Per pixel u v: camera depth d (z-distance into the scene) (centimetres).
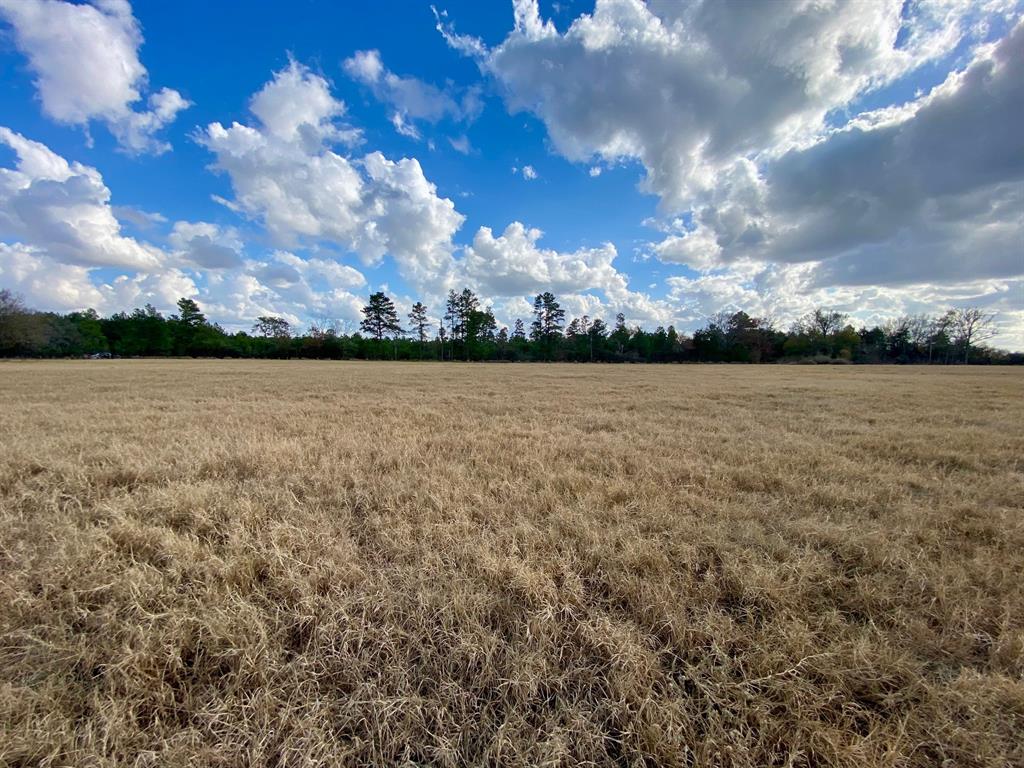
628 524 299
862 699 171
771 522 310
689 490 381
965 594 221
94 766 141
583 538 277
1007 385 1597
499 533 282
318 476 390
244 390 1262
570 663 181
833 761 144
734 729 156
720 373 2656
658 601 211
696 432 643
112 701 157
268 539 268
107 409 826
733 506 334
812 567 244
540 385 1547
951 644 191
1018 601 215
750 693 165
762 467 455
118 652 175
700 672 176
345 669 177
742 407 957
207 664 179
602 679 174
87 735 147
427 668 180
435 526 289
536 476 406
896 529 295
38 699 158
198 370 2473
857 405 988
